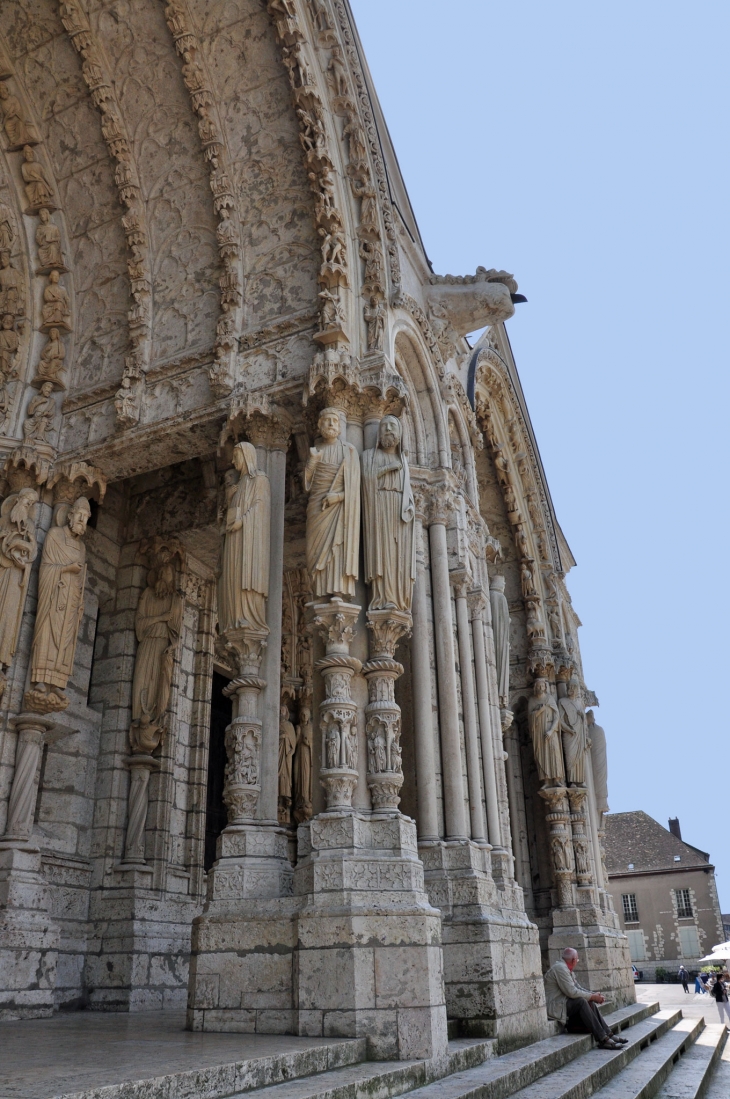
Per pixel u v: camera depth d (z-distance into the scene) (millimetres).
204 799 13258
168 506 13719
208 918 7539
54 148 12305
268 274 10977
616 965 17469
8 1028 7789
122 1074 4520
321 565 8758
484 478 20062
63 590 10867
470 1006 8867
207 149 11406
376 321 10297
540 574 20469
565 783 18953
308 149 10766
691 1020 17125
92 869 11656
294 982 7035
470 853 10227
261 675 8852
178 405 10820
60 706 10617
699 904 50312
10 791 10062
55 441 11680
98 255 12406
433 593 11977
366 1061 6527
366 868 7441
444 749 10984
